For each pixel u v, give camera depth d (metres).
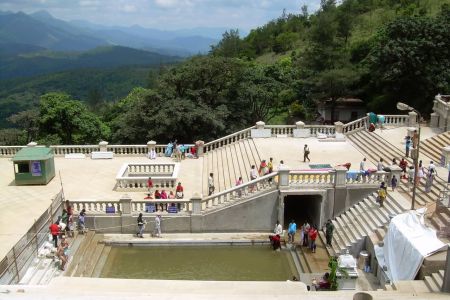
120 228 27.25
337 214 27.98
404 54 45.94
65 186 31.19
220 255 25.67
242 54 115.56
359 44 66.44
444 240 20.42
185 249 26.28
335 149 35.88
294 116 63.12
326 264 23.72
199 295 8.20
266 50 118.75
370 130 37.75
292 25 123.88
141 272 23.72
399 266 19.86
